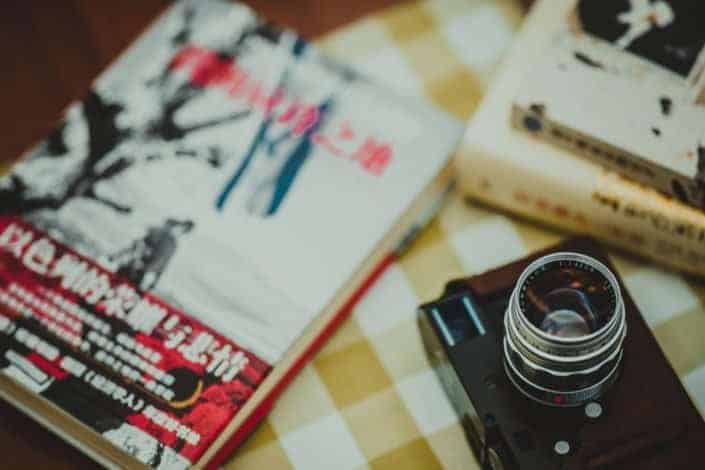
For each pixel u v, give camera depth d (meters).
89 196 0.76
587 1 0.72
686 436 0.62
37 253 0.74
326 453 0.70
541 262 0.61
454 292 0.69
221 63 0.81
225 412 0.67
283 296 0.72
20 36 0.88
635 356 0.65
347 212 0.74
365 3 0.88
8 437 0.73
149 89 0.80
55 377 0.69
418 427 0.71
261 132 0.78
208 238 0.74
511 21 0.85
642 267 0.74
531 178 0.72
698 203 0.67
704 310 0.72
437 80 0.84
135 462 0.67
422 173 0.75
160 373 0.69
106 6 0.89
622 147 0.68
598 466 0.62
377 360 0.73
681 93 0.69
